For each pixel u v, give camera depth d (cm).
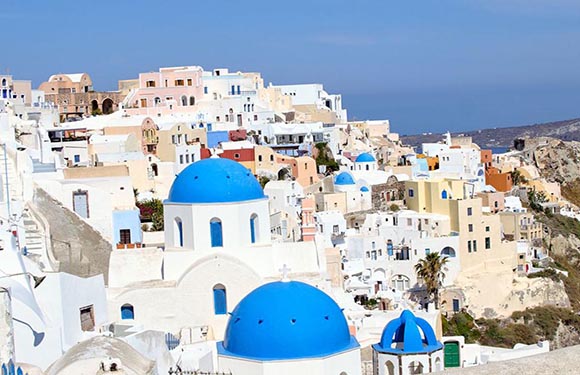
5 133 6775
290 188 11669
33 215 5409
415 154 17050
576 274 13712
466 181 13362
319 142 15188
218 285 5600
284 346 4297
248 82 17125
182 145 12900
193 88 16000
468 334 10906
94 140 12025
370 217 11969
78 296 4406
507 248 11919
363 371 5628
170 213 5850
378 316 6353
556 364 1559
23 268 4053
